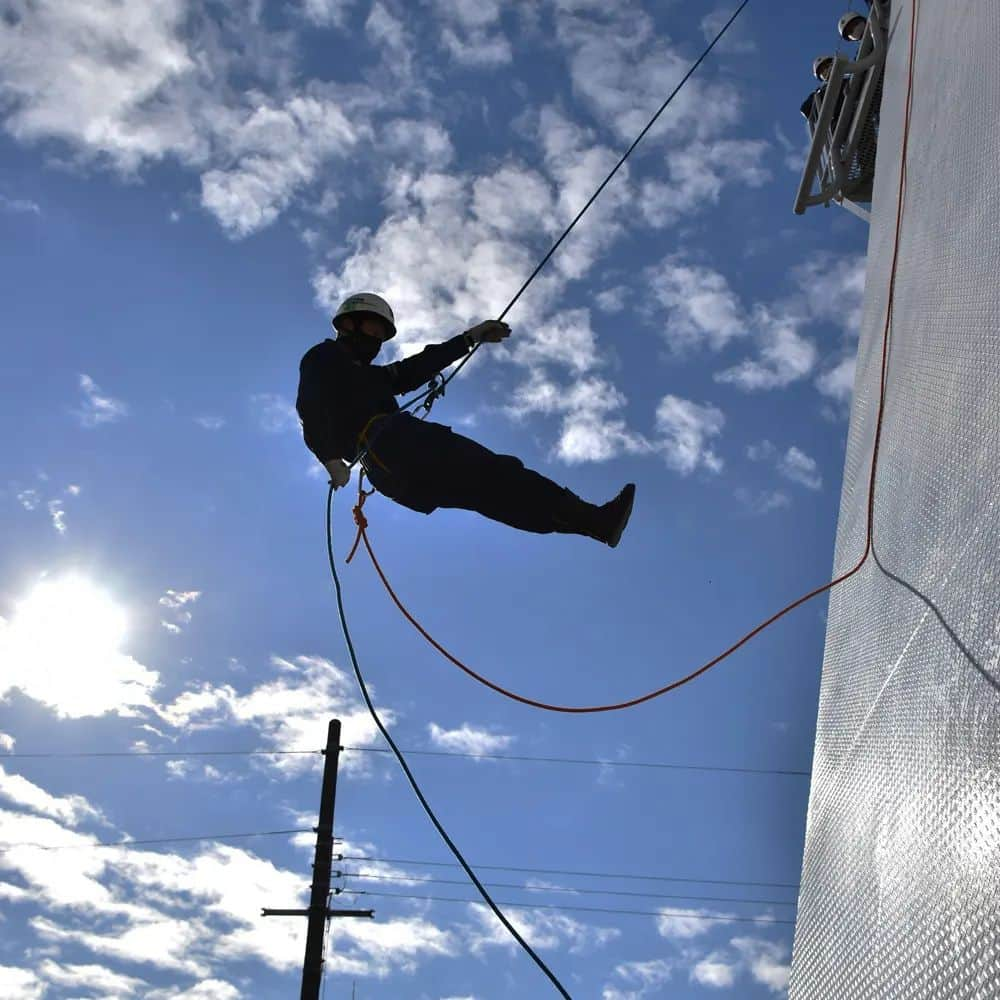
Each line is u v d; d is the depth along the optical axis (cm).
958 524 301
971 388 323
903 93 618
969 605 272
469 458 529
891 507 388
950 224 410
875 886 283
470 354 603
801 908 356
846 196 898
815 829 370
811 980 319
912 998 233
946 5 511
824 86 952
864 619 384
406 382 584
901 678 315
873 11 830
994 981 197
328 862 1872
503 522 544
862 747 338
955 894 228
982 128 391
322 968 1788
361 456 545
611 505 530
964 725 251
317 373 557
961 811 238
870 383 507
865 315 576
